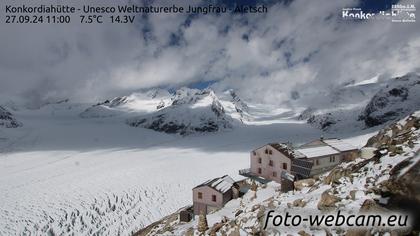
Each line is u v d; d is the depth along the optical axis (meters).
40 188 67.12
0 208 54.03
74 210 54.81
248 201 35.81
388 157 17.69
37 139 151.25
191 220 34.06
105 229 49.19
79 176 78.31
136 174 80.75
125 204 59.69
